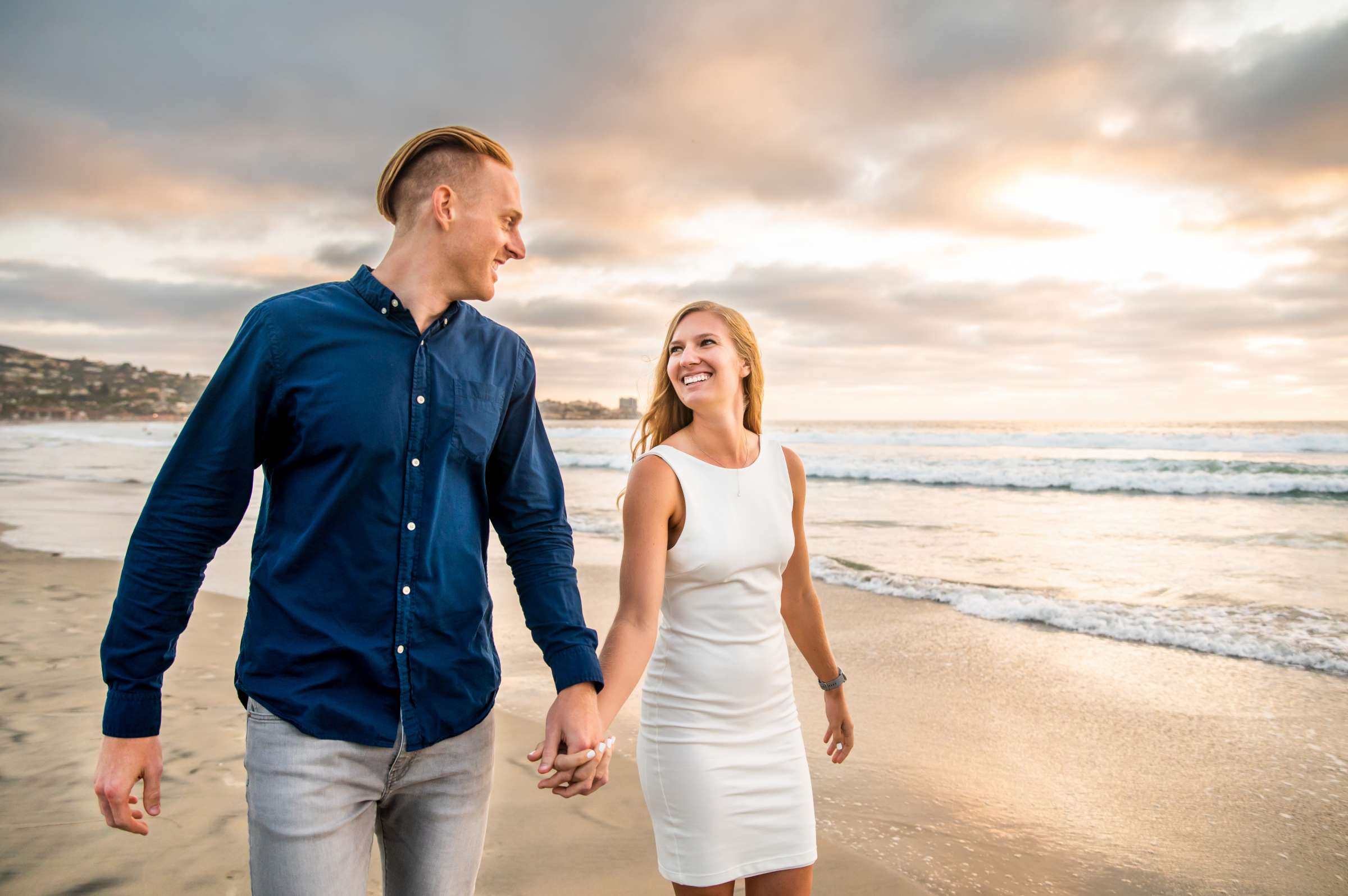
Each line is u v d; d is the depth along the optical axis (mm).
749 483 2156
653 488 2043
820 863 3016
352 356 1567
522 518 1866
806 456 26359
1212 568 8586
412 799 1652
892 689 5016
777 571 2180
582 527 11859
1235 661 5488
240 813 3113
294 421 1547
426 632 1591
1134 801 3551
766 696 2080
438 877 1645
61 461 24469
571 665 1726
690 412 2402
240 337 1557
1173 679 5145
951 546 10094
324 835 1477
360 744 1521
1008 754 4055
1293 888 2896
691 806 1966
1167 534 10969
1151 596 7297
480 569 1723
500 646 5883
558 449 34656
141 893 2576
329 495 1539
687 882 1948
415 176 1711
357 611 1545
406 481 1589
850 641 6039
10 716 4059
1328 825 3336
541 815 3303
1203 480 16188
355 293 1646
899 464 20359
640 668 1887
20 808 3119
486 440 1735
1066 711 4625
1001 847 3164
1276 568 8586
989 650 5785
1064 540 10594
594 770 1687
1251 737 4246
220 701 4371
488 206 1719
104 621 6023
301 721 1483
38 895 2557
